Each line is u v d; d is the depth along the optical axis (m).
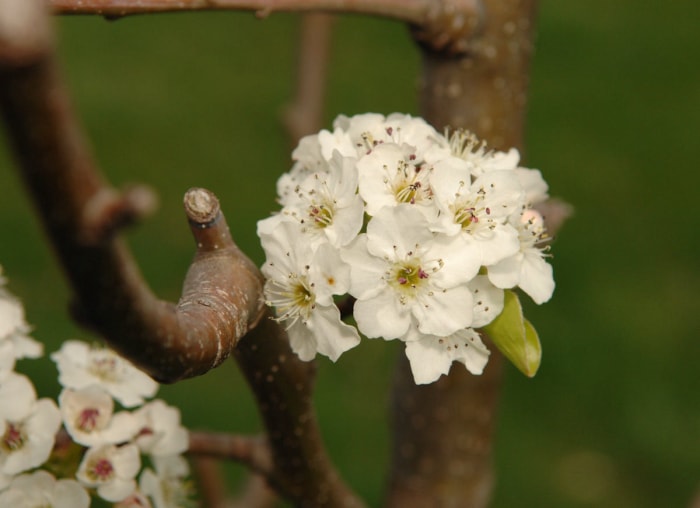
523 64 0.50
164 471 0.46
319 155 0.43
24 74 0.32
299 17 0.59
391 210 0.41
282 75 1.27
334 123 0.43
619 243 1.03
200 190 0.40
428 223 0.41
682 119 1.18
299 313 0.41
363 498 0.82
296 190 0.42
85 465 0.44
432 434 0.52
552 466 0.86
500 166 0.44
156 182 1.08
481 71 0.49
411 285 0.41
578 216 1.06
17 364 0.86
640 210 1.07
